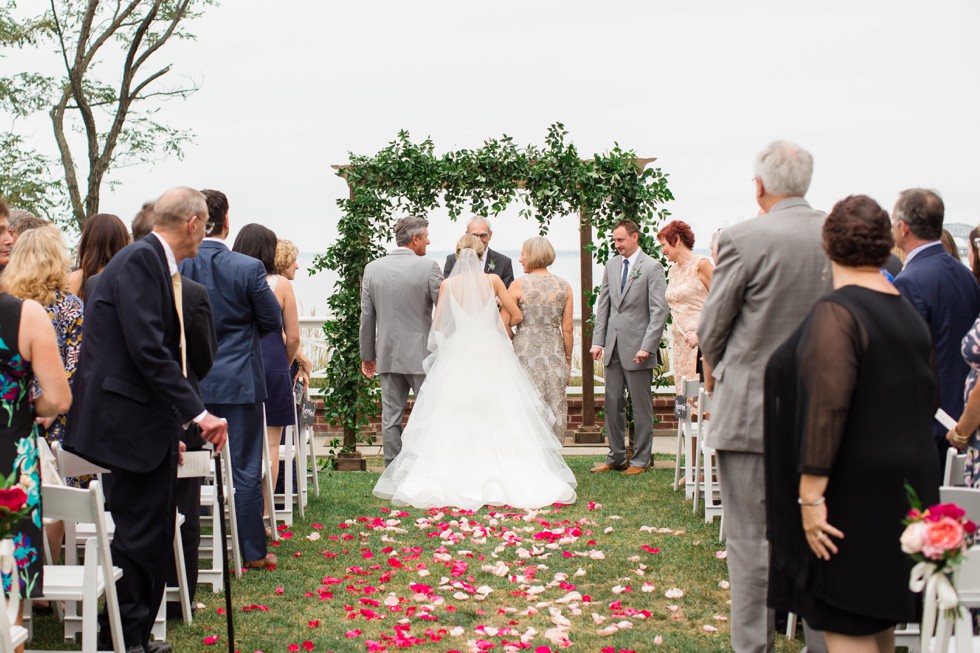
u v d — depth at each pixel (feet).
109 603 11.60
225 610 15.67
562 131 29.94
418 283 26.99
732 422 11.89
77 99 56.34
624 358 28.07
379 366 27.45
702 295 25.44
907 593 9.19
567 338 28.45
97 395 12.13
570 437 37.40
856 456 9.22
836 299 9.46
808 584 9.53
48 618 15.16
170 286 12.60
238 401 17.25
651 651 13.71
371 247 30.94
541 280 28.12
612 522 22.07
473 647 13.73
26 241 14.85
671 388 38.04
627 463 29.32
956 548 8.25
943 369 14.96
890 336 9.32
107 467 12.50
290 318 20.62
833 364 9.17
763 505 11.95
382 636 14.28
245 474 17.90
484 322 25.27
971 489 10.50
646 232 30.04
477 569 18.16
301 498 23.11
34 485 11.47
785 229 11.68
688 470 24.66
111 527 14.83
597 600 16.24
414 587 16.80
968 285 15.16
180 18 57.16
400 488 24.34
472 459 24.30
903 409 9.26
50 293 14.89
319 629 14.79
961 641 8.57
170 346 12.62
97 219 16.06
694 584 17.06
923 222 15.24
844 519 9.25
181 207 12.60
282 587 16.85
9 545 9.53
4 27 55.06
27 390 11.45
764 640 12.01
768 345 11.68
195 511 15.12
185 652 13.73
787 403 9.87
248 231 20.38
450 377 24.85
